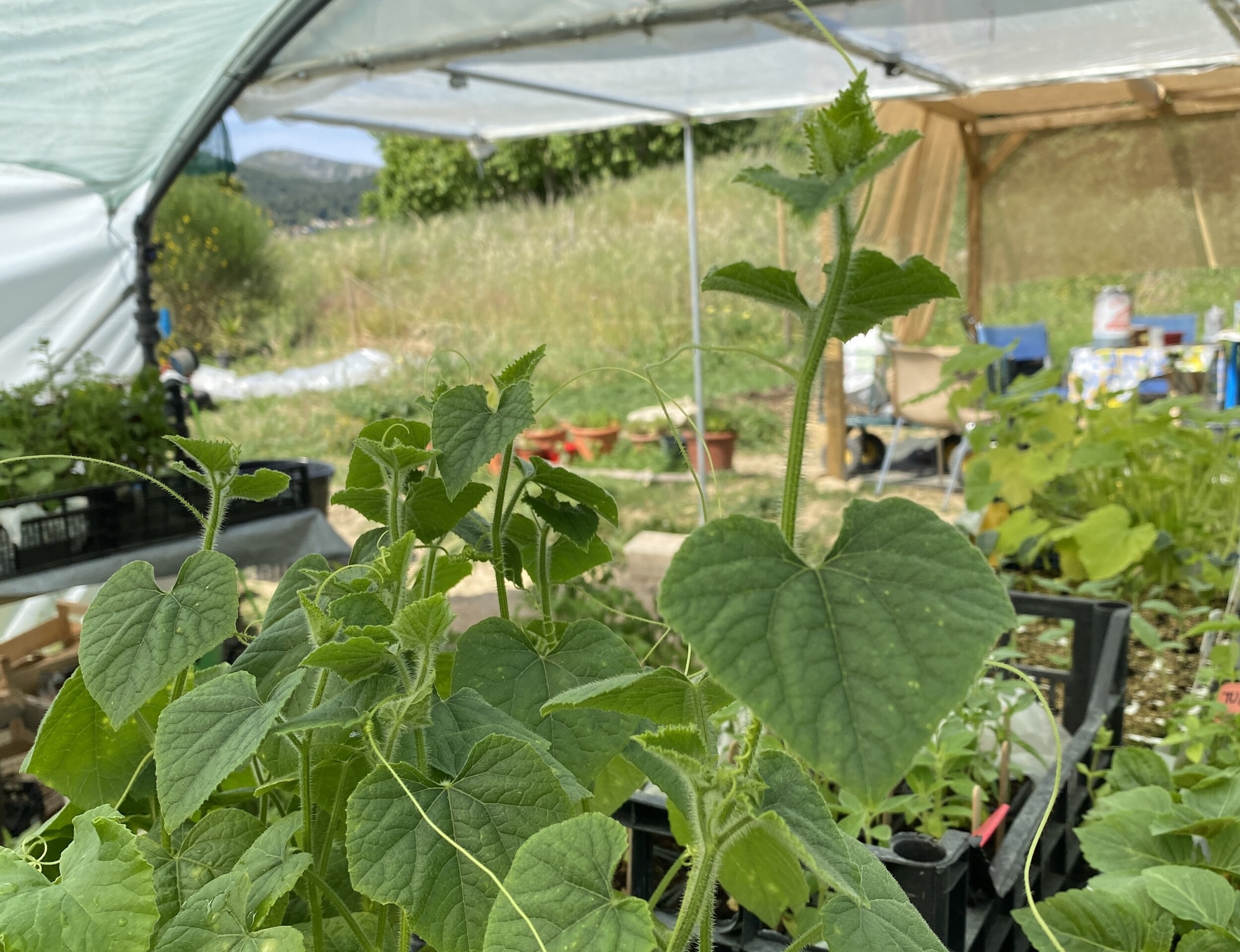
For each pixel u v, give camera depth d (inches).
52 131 144.9
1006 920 61.6
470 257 554.3
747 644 21.4
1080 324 473.7
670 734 28.3
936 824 73.4
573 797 32.5
